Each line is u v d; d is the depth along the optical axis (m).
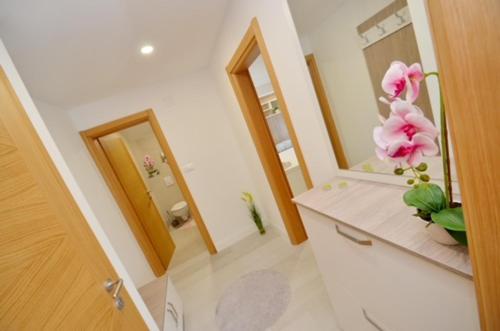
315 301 1.71
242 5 1.51
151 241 2.95
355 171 1.22
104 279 0.91
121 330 0.90
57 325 0.65
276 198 2.42
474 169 0.32
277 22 1.26
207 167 2.96
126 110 2.62
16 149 0.73
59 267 0.73
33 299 0.62
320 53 1.14
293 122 1.50
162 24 1.63
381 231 0.77
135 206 2.93
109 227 2.33
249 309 1.87
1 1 1.02
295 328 1.56
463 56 0.28
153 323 1.22
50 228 0.75
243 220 3.17
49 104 2.15
